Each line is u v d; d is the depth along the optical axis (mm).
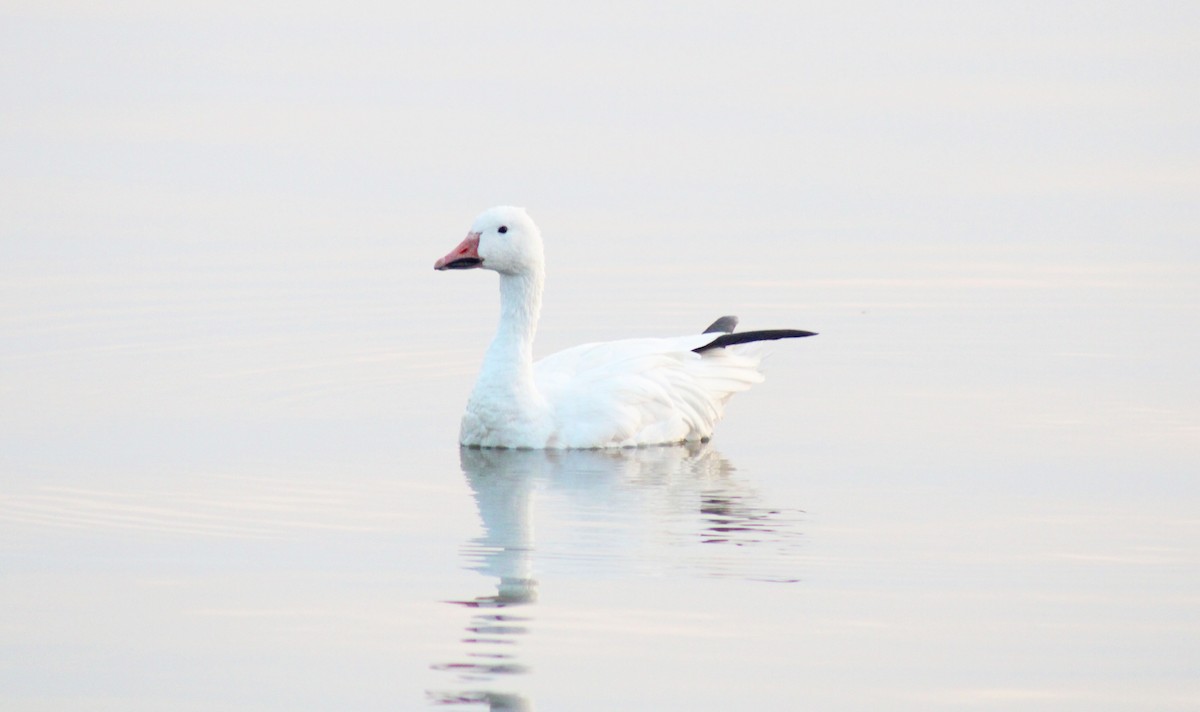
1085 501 15086
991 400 18625
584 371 17312
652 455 16719
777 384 19484
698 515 14734
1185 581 13117
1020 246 25766
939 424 17750
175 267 24484
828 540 14078
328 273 24344
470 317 22359
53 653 11852
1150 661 11656
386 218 27578
